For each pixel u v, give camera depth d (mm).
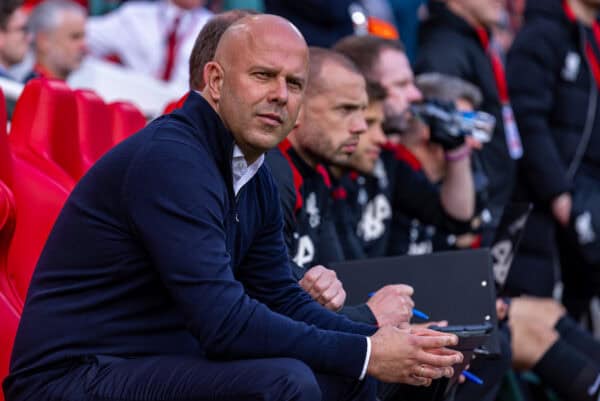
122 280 8570
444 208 15141
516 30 23922
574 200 18141
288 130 8758
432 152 15250
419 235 15141
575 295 18703
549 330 15711
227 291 8266
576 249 18234
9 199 9438
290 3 18859
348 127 12109
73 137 10992
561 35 18375
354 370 8539
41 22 17359
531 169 18031
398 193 14977
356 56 13859
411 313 10750
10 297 9633
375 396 9242
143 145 8453
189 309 8250
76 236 8586
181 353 8719
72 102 10984
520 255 17906
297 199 11688
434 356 8594
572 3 18656
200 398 8195
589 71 18516
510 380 15453
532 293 17812
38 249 10312
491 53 17953
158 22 20734
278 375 8102
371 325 9914
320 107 12023
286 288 9594
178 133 8516
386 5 22406
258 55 8562
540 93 18219
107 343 8547
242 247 9164
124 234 8477
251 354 8312
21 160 10508
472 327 9781
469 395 13188
